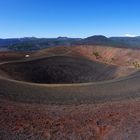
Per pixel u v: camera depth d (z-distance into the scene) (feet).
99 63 340.39
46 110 91.09
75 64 323.37
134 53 529.45
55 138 68.95
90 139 69.97
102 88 135.85
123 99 112.68
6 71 251.39
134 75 197.57
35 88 123.03
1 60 372.79
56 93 118.93
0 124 70.90
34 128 72.74
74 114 88.07
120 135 70.74
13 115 79.56
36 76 277.64
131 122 79.77
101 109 94.68
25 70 275.80
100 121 81.15
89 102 107.04
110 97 116.47
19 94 107.86
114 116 85.46
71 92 123.03
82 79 294.66
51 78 286.05
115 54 552.00
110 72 295.69
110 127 76.48
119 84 147.95
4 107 85.46
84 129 75.36
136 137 69.00
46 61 314.14
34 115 83.15
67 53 533.96
